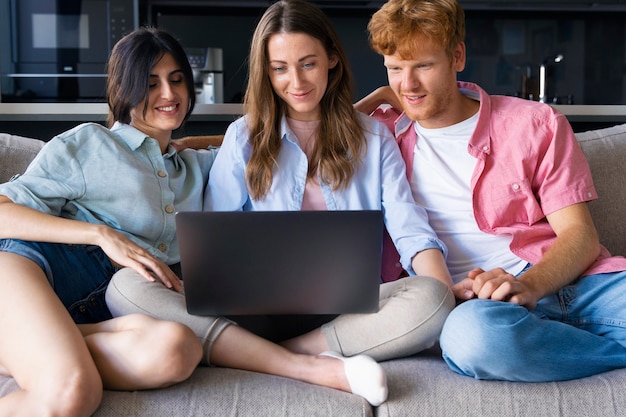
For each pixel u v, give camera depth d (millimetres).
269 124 2092
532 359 1574
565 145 2033
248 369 1666
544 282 1769
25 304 1612
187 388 1523
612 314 1762
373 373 1508
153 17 3988
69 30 3533
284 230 1564
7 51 3510
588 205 2254
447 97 2064
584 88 4289
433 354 1797
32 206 1870
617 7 4012
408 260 1957
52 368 1482
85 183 1933
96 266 1873
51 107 3434
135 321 1601
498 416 1510
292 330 1925
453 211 2062
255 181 2062
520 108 2098
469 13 4207
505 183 2031
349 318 1716
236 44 4090
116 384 1547
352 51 4215
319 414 1474
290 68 2020
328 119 2129
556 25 4258
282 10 2035
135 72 1999
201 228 1562
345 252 1586
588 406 1536
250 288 1618
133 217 1952
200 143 2326
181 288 1788
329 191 2084
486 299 1687
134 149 2027
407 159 2160
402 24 1965
